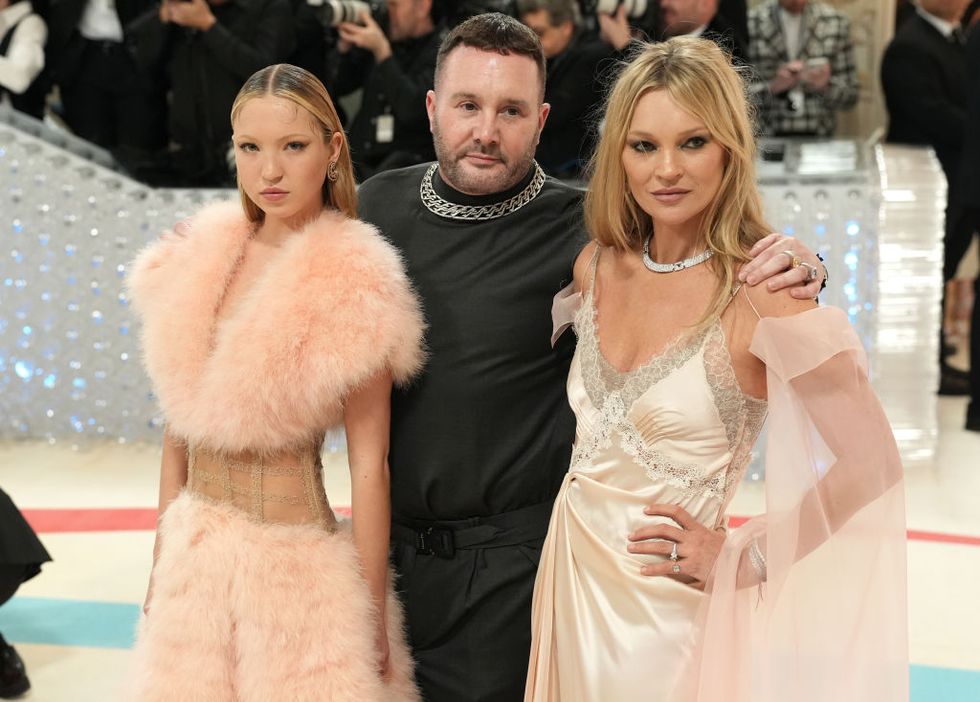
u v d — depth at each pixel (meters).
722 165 1.89
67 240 4.92
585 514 1.96
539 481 2.21
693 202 1.87
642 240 2.02
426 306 2.18
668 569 1.86
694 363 1.86
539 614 2.06
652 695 1.84
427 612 2.24
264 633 1.96
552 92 4.41
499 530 2.21
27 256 4.95
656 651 1.85
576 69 4.39
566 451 2.21
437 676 2.25
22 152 4.89
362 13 4.54
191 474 2.09
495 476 2.18
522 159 2.15
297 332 1.95
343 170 2.09
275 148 2.00
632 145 1.90
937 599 3.67
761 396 1.87
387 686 2.10
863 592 1.80
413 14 4.57
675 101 1.84
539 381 2.20
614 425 1.93
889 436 1.81
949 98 5.80
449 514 2.21
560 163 4.50
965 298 7.12
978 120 5.48
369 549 2.06
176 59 4.98
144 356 2.09
